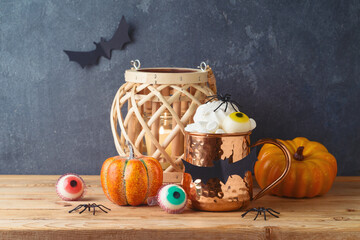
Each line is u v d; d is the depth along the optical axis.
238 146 0.82
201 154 0.82
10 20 1.01
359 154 1.05
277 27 1.02
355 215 0.82
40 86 1.03
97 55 1.02
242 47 1.02
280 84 1.03
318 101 1.04
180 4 1.01
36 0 1.01
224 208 0.82
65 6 1.01
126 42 1.02
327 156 0.92
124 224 0.78
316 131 1.04
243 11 1.01
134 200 0.84
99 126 1.04
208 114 0.82
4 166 1.04
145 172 0.83
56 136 1.04
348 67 1.03
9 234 0.76
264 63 1.03
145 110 0.92
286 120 1.04
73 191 0.87
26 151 1.04
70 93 1.03
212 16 1.01
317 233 0.77
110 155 1.04
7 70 1.02
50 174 1.04
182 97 0.89
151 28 1.01
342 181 1.01
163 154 0.88
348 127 1.05
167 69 0.95
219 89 1.03
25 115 1.03
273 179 0.90
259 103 1.04
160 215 0.81
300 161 0.91
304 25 1.02
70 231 0.76
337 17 1.02
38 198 0.89
